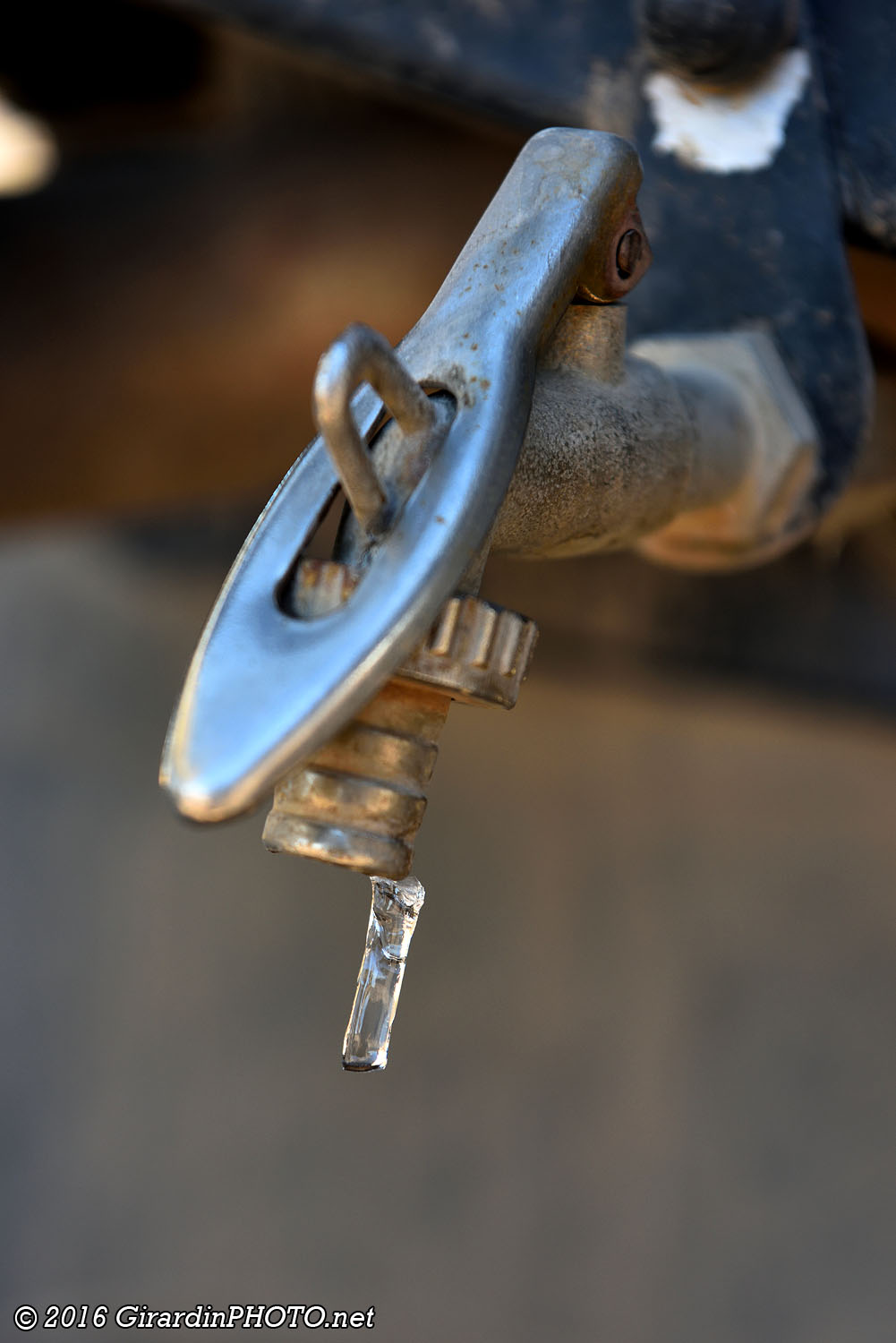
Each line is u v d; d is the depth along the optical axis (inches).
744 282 22.4
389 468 17.7
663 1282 74.5
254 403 36.8
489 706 17.8
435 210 35.5
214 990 84.3
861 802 78.2
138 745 89.7
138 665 90.9
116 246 36.8
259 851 86.3
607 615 59.1
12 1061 85.1
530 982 80.7
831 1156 74.3
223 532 70.7
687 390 21.2
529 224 18.8
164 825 88.1
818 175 22.2
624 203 19.2
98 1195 81.3
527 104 23.2
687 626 57.7
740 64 22.0
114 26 36.6
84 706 91.0
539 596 59.6
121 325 36.7
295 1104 81.0
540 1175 77.4
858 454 22.3
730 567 22.7
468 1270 76.7
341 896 84.0
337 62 24.0
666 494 20.4
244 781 17.0
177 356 36.4
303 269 36.2
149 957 85.6
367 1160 79.4
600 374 19.7
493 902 82.6
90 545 81.4
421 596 17.3
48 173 38.4
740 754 80.5
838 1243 73.3
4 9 36.7
